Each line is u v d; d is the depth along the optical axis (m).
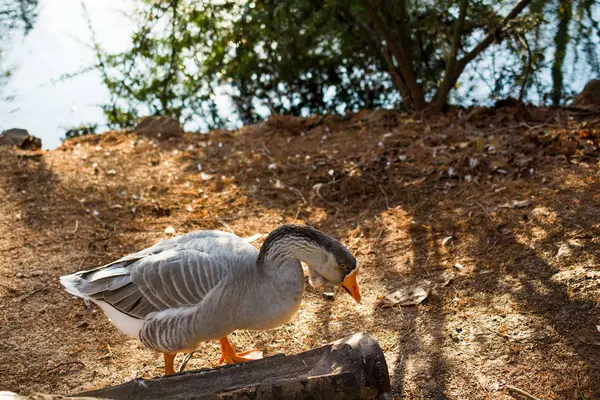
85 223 2.76
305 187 2.96
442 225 2.51
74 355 2.04
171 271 1.79
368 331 2.05
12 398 1.42
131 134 3.80
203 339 1.81
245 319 1.79
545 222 2.37
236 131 3.91
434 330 2.00
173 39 4.41
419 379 1.83
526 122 3.28
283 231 1.78
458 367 1.85
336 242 1.80
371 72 4.62
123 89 4.64
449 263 2.29
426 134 3.33
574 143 2.85
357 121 3.75
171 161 3.37
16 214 2.82
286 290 1.77
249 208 2.85
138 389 1.62
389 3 3.82
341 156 3.19
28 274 2.42
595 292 2.00
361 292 2.24
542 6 3.94
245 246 1.86
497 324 1.97
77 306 2.26
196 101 4.74
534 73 4.16
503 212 2.49
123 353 2.05
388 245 2.46
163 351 1.84
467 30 3.96
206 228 2.72
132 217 2.81
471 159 2.85
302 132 3.72
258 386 1.57
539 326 1.93
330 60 4.57
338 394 1.58
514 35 3.66
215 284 1.76
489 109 3.55
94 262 2.49
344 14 4.14
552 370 1.79
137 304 1.81
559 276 2.10
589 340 1.85
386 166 3.00
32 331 2.14
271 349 2.03
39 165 3.29
